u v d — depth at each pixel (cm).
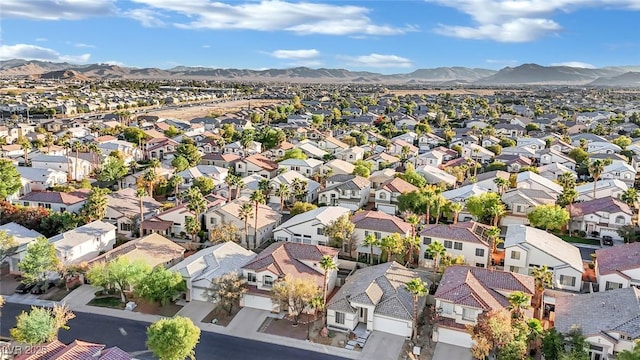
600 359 5056
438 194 9794
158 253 7250
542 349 4984
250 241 8531
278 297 5875
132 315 6062
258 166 13538
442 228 7675
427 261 7612
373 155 15512
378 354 5338
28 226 8275
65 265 6869
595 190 10538
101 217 8656
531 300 6231
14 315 5969
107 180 12188
